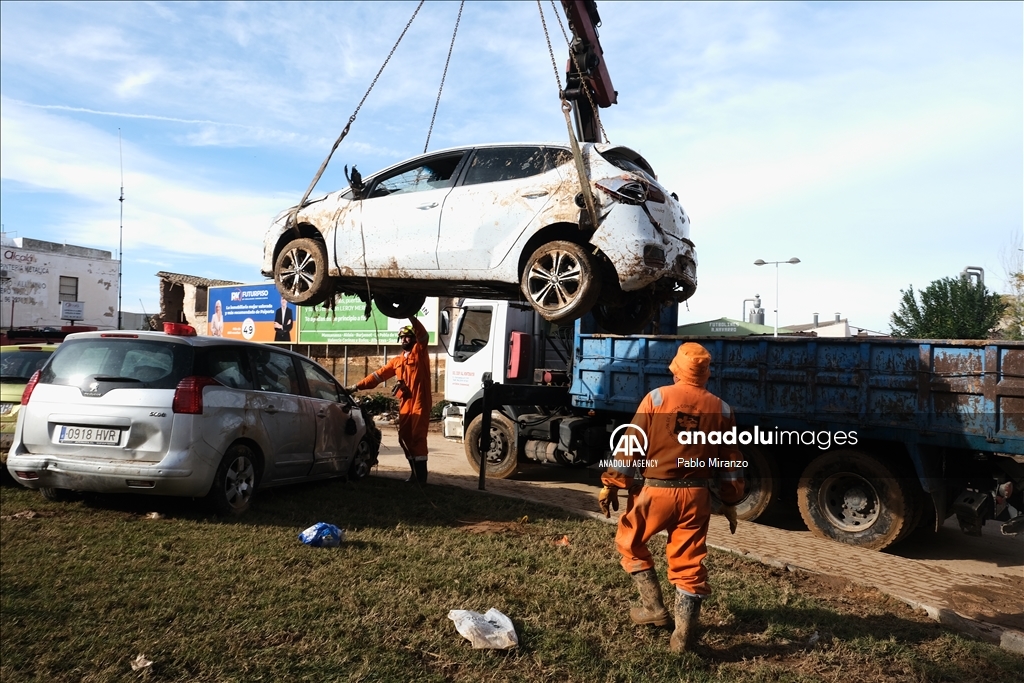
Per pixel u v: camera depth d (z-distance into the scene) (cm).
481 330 1052
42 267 3703
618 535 401
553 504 736
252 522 595
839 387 665
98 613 382
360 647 352
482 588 444
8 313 3566
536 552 538
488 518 660
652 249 599
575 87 820
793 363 693
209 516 607
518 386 873
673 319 983
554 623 393
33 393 609
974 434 591
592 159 630
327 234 742
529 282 625
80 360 612
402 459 1139
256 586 430
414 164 732
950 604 487
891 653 377
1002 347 580
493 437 981
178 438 573
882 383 639
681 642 365
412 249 690
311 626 374
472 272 659
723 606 433
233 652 341
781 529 721
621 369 825
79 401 591
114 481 573
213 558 483
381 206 719
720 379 743
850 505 668
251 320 2742
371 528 596
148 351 604
